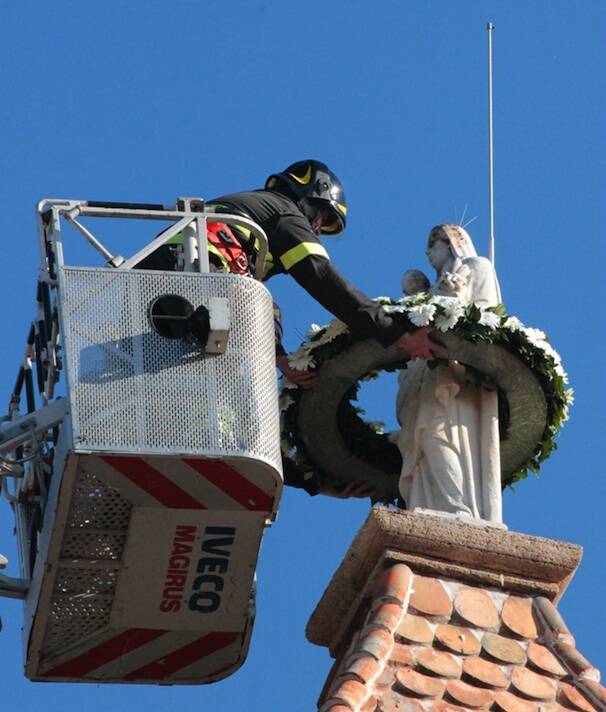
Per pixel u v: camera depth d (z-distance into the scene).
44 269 27.23
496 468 28.83
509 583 27.38
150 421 25.86
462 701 25.62
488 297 29.59
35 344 27.73
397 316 28.75
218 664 28.11
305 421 30.06
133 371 26.02
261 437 26.03
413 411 29.33
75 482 25.94
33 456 26.83
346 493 30.75
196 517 26.39
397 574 27.11
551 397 29.19
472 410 29.17
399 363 29.34
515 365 28.98
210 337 26.03
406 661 25.98
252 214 28.69
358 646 26.14
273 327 26.80
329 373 29.48
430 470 28.91
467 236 30.28
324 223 29.78
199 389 26.03
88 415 25.77
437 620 26.72
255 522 26.50
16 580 27.50
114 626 27.45
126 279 26.44
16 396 28.00
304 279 28.58
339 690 25.33
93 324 26.20
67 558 26.66
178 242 27.81
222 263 27.81
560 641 26.64
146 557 26.72
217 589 27.16
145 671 28.11
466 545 27.42
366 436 30.41
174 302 26.34
